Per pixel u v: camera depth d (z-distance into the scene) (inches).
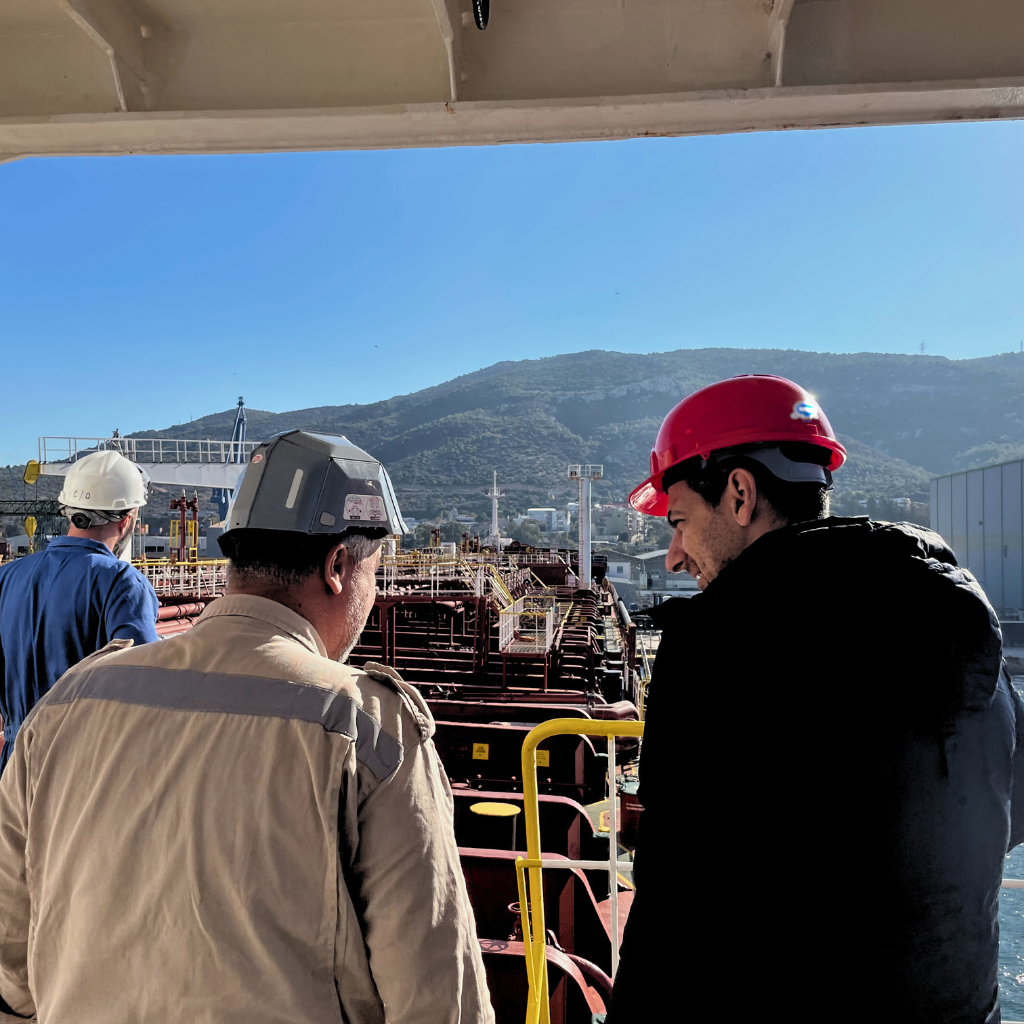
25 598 114.0
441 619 939.3
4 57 83.3
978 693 41.6
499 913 203.9
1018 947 502.9
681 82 78.9
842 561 44.8
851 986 40.9
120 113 81.7
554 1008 155.5
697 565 59.7
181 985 44.4
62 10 79.8
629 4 79.7
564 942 201.9
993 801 42.4
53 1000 48.4
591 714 629.9
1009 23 74.9
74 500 119.3
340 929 46.2
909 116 79.1
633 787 560.4
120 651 56.1
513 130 83.8
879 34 76.2
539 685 728.3
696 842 43.7
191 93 83.0
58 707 53.1
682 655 47.3
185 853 45.5
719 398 56.4
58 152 87.6
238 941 44.3
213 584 752.3
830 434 55.9
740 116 80.7
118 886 46.6
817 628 42.6
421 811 49.1
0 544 1187.9
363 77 82.0
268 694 48.3
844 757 40.8
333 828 45.6
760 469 54.0
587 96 79.0
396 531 63.3
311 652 52.5
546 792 513.7
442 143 86.6
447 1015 47.0
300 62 82.7
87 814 48.3
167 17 82.7
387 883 47.1
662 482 61.2
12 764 53.7
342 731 47.2
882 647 41.4
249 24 82.7
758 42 78.0
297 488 55.6
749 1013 41.9
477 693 689.0
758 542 49.2
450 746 540.1
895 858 40.4
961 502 3563.0
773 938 41.6
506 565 1525.6
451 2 75.8
